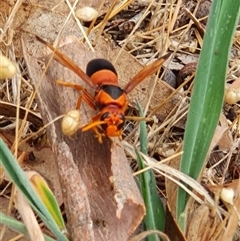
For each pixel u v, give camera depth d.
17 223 0.10
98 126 0.12
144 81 0.17
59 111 0.13
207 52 0.12
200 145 0.13
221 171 0.17
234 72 0.19
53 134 0.12
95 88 0.12
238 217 0.13
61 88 0.13
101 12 0.20
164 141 0.18
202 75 0.12
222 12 0.12
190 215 0.14
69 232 0.12
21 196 0.10
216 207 0.13
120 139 0.12
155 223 0.14
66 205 0.12
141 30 0.21
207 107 0.13
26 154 0.15
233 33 0.12
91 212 0.12
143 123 0.13
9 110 0.16
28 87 0.17
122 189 0.11
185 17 0.21
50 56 0.13
